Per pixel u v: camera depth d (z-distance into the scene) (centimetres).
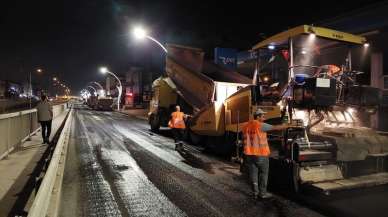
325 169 696
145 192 704
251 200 659
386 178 706
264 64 966
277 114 847
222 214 581
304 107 755
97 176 836
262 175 673
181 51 1600
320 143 692
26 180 755
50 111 1320
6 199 625
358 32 1788
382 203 641
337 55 881
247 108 1000
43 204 489
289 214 582
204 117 1230
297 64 848
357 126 844
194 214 580
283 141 733
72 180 795
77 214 573
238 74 1333
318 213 587
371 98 842
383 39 1720
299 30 781
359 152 699
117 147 1325
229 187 748
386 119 973
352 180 690
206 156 1139
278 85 894
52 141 1384
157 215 573
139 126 2366
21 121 1248
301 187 679
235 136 1081
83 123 2572
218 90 1267
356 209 608
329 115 809
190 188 737
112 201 643
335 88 727
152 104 2028
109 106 5397
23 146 1244
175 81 1656
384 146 731
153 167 948
